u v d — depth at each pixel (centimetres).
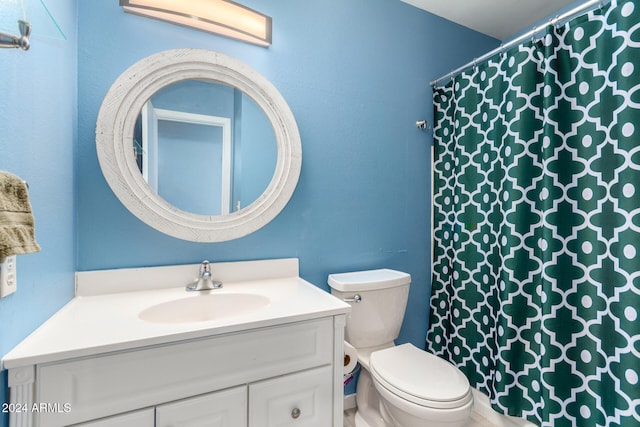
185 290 113
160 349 73
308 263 146
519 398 136
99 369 67
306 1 144
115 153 107
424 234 184
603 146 110
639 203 99
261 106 132
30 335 71
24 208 59
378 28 166
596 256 112
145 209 112
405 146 176
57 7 86
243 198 129
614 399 105
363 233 162
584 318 115
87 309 91
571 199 120
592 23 114
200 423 78
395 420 123
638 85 100
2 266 59
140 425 71
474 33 201
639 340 98
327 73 150
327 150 150
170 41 116
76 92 102
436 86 185
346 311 97
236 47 128
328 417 96
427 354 136
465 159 167
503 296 139
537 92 133
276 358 87
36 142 74
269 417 87
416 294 182
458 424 106
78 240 103
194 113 121
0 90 60
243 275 129
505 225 140
